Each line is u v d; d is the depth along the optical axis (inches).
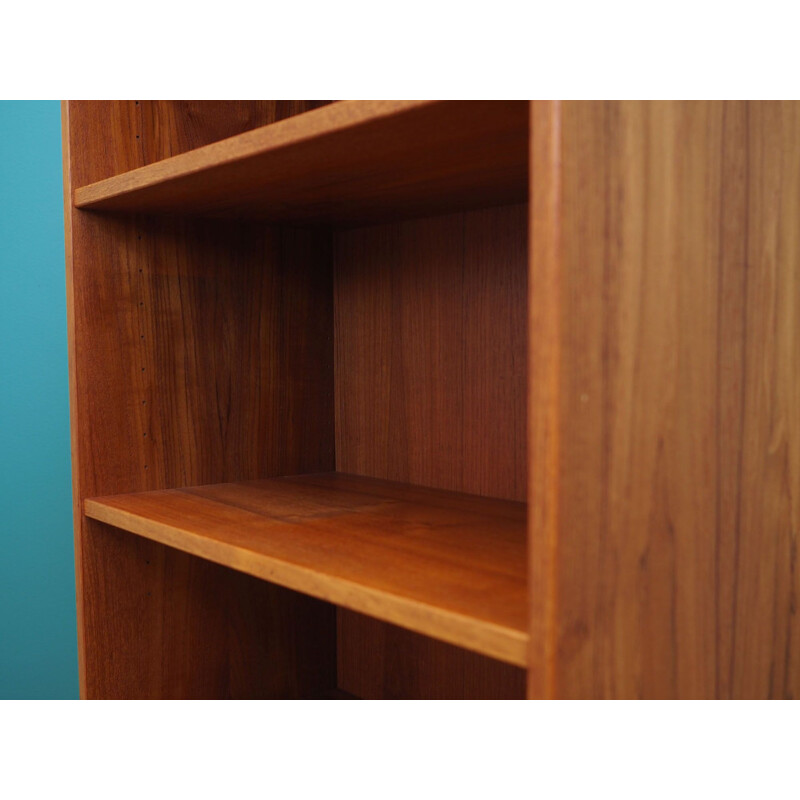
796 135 33.6
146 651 51.3
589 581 25.7
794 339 34.0
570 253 24.3
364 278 56.0
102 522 49.1
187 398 51.7
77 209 47.2
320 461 58.0
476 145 33.5
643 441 27.3
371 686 58.9
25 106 73.4
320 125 32.0
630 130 26.2
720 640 31.0
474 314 49.6
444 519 43.0
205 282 52.2
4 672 74.9
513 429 47.9
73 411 48.3
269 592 57.1
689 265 28.8
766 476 32.9
